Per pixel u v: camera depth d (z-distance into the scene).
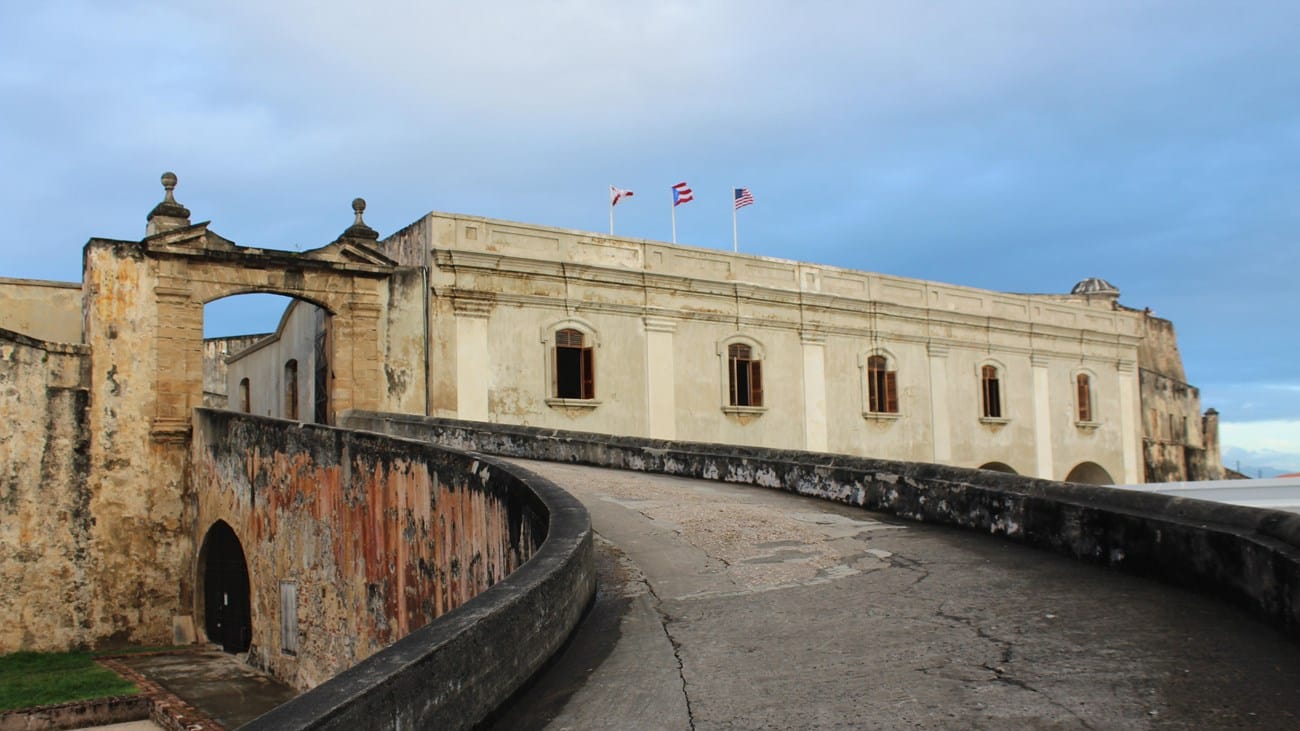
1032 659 5.68
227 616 19.36
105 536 19.52
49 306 23.08
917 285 32.75
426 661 4.37
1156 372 46.00
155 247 19.86
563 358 25.05
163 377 20.08
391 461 13.05
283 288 21.30
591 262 25.45
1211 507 7.08
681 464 16.23
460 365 23.06
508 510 9.45
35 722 14.49
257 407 32.41
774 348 29.05
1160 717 4.62
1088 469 38.41
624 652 6.29
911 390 32.22
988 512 9.96
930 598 7.43
